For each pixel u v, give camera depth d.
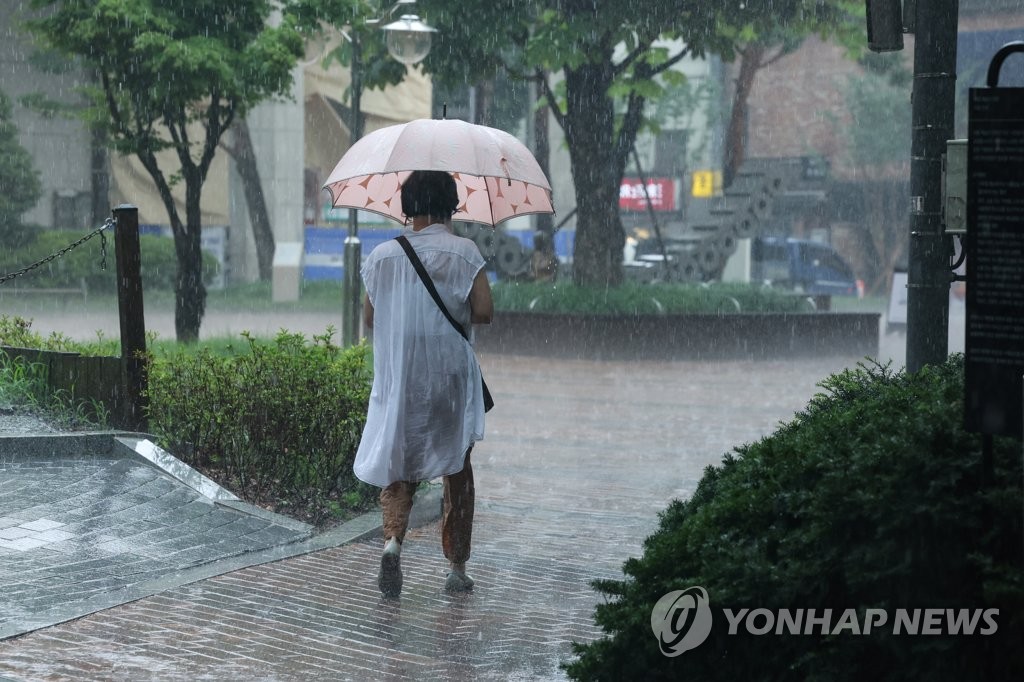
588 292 25.39
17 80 38.56
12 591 6.38
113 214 9.55
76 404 10.05
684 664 4.15
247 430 8.98
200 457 9.24
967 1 50.75
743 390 18.53
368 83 25.09
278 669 5.47
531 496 10.05
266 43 18.67
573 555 7.95
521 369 21.55
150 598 6.44
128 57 18.38
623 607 4.37
